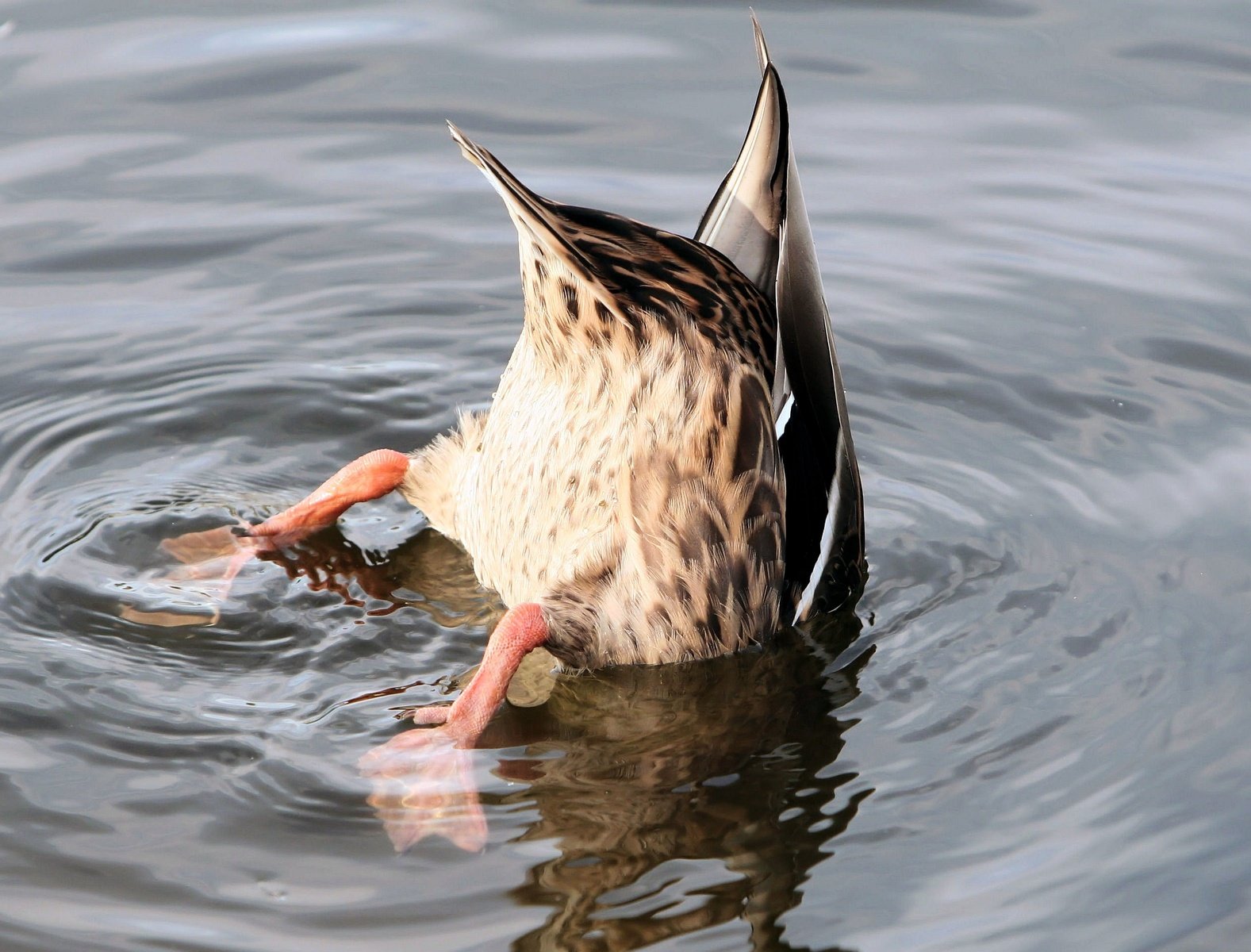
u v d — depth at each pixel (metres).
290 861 8.05
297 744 8.96
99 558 10.77
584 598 9.62
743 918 7.70
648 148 16.09
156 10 18.53
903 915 7.71
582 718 9.46
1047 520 11.38
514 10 18.80
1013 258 14.77
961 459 12.15
